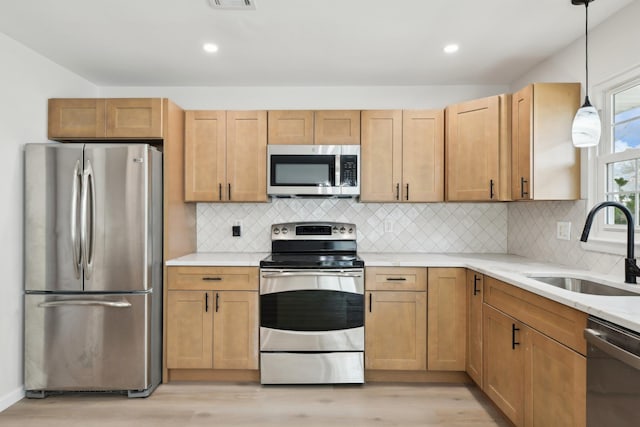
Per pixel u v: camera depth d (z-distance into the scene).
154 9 2.05
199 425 2.18
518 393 1.94
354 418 2.25
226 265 2.69
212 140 2.97
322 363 2.66
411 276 2.68
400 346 2.68
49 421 2.21
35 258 2.44
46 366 2.46
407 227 3.32
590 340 1.36
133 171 2.47
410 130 2.97
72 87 2.95
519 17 2.13
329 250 3.22
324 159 2.95
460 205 3.30
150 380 2.54
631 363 1.16
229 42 2.45
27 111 2.51
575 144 1.98
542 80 2.76
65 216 2.44
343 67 2.87
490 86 3.25
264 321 2.66
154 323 2.60
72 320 2.46
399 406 2.39
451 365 2.66
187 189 2.96
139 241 2.47
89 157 2.45
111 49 2.55
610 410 1.28
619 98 2.14
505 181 2.63
